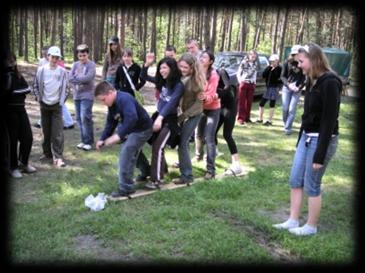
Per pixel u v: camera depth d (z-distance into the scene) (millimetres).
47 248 3574
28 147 5465
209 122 5426
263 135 8586
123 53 6227
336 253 3564
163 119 4902
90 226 3990
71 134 7738
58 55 5648
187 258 3457
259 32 30172
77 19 23375
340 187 5496
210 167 5562
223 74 5551
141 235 3824
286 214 4520
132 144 4578
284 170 6066
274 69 9484
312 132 3736
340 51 18453
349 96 16500
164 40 30922
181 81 4867
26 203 4543
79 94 6621
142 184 5184
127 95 4395
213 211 4500
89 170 5762
